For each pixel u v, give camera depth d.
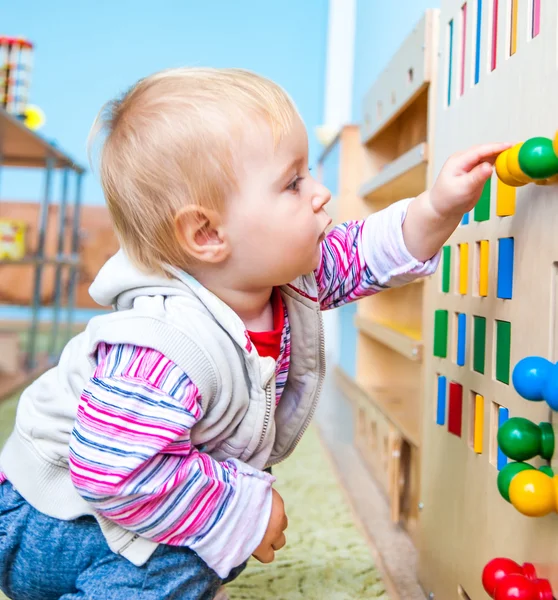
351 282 0.69
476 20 0.67
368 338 1.46
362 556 0.87
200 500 0.53
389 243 0.66
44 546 0.58
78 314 3.17
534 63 0.52
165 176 0.56
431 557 0.75
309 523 0.98
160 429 0.51
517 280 0.54
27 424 0.61
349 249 0.69
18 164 2.27
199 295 0.57
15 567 0.60
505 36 0.58
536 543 0.50
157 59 3.18
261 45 3.15
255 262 0.57
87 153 0.62
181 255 0.58
